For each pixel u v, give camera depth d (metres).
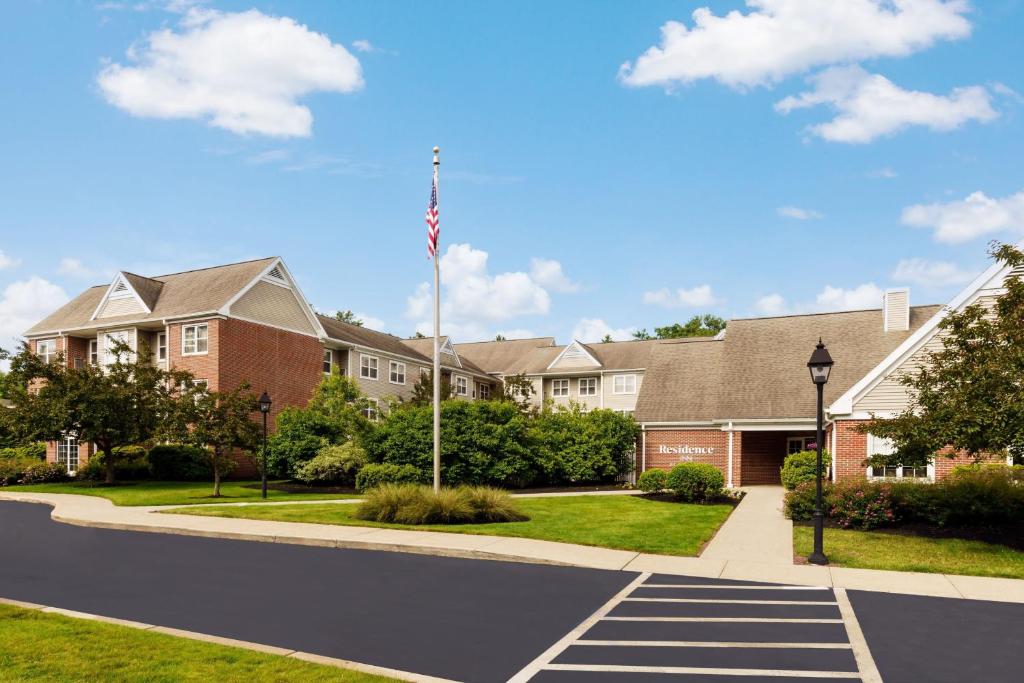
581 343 52.09
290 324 38.44
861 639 8.14
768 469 34.62
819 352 13.12
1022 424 12.77
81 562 12.82
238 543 14.91
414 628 8.54
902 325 33.28
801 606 9.69
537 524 16.86
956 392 14.17
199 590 10.55
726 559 13.02
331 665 6.91
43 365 28.84
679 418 34.72
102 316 38.31
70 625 8.14
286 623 8.72
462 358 57.41
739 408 32.97
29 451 41.12
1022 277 16.80
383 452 27.92
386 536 15.01
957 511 15.77
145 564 12.62
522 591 10.55
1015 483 16.34
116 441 29.81
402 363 47.12
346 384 33.31
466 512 17.03
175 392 30.70
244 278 36.09
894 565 12.39
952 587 10.86
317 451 29.45
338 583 11.06
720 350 37.81
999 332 14.06
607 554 13.34
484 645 7.87
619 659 7.40
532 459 29.95
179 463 32.09
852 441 22.34
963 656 7.54
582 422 33.44
